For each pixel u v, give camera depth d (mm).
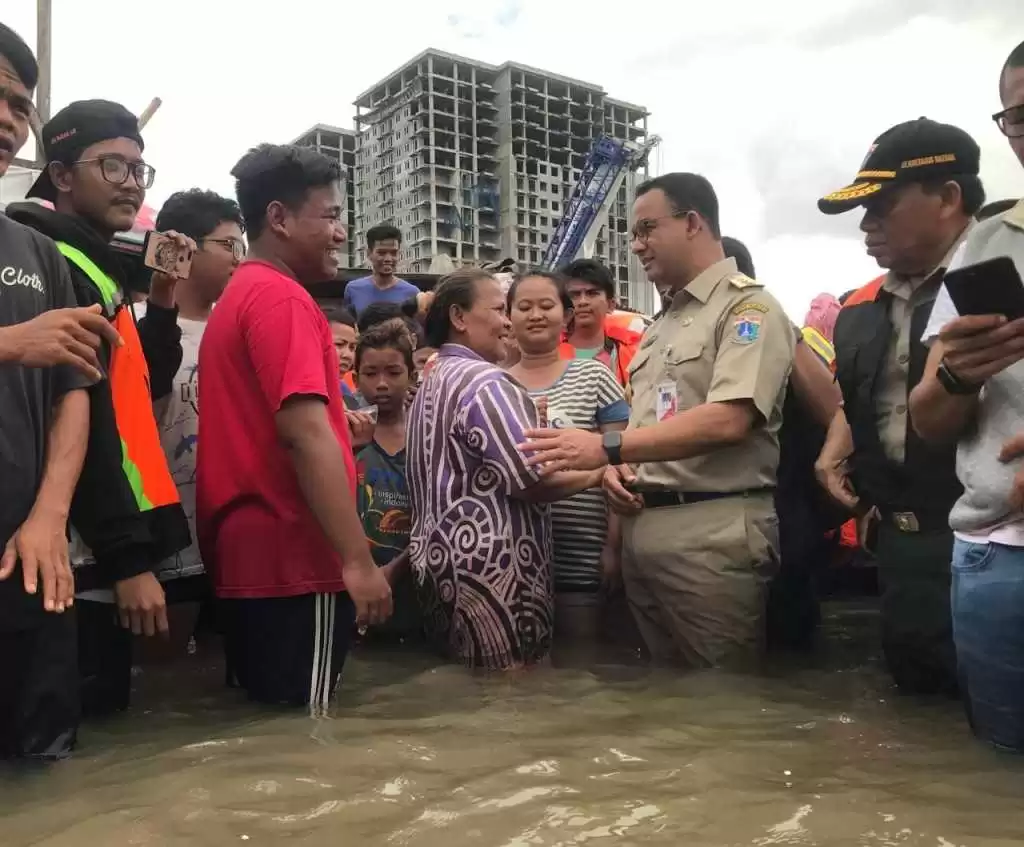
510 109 77312
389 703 2305
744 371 2568
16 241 1952
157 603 2164
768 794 1621
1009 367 1805
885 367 2533
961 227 2406
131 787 1660
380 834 1426
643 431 2549
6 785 1709
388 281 5969
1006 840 1404
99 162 2330
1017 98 1766
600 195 32312
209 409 2371
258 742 1934
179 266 2572
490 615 2646
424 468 2771
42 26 8352
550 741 1950
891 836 1419
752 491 2760
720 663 2742
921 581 2408
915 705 2312
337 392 2396
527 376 3463
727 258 2848
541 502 2711
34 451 1914
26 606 1863
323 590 2273
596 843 1389
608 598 3266
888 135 2443
